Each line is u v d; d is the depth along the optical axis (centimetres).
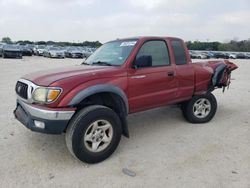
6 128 479
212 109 538
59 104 323
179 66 471
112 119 362
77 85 336
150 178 315
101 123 356
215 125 521
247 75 1600
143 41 421
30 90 344
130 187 296
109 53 446
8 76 1237
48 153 380
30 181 306
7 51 2788
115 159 367
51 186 297
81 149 336
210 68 537
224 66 560
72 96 328
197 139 444
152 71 423
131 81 394
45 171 329
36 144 410
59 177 316
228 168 340
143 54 419
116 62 409
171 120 553
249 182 306
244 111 639
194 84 501
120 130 376
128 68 394
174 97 470
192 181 309
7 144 407
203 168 340
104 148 359
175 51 473
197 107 526
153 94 429
